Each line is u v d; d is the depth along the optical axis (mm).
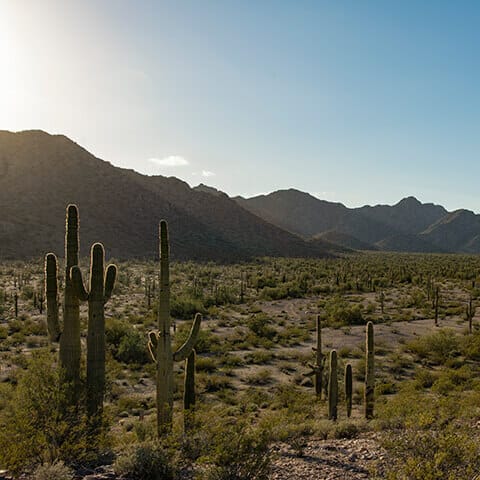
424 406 14562
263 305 60125
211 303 58406
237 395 24578
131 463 9359
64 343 12000
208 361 30609
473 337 34125
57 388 10664
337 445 11875
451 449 7684
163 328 12648
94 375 12023
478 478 7293
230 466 8602
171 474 9219
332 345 37656
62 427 10133
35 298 51781
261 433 9289
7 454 9336
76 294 12039
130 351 31219
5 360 29078
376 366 30484
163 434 11836
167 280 12758
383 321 47531
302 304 60969
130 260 119438
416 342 34406
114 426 17875
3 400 13938
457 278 86312
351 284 76250
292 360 33125
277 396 23625
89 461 10305
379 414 15992
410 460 7504
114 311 51219
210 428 10828
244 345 36531
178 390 24438
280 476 9547
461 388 22938
